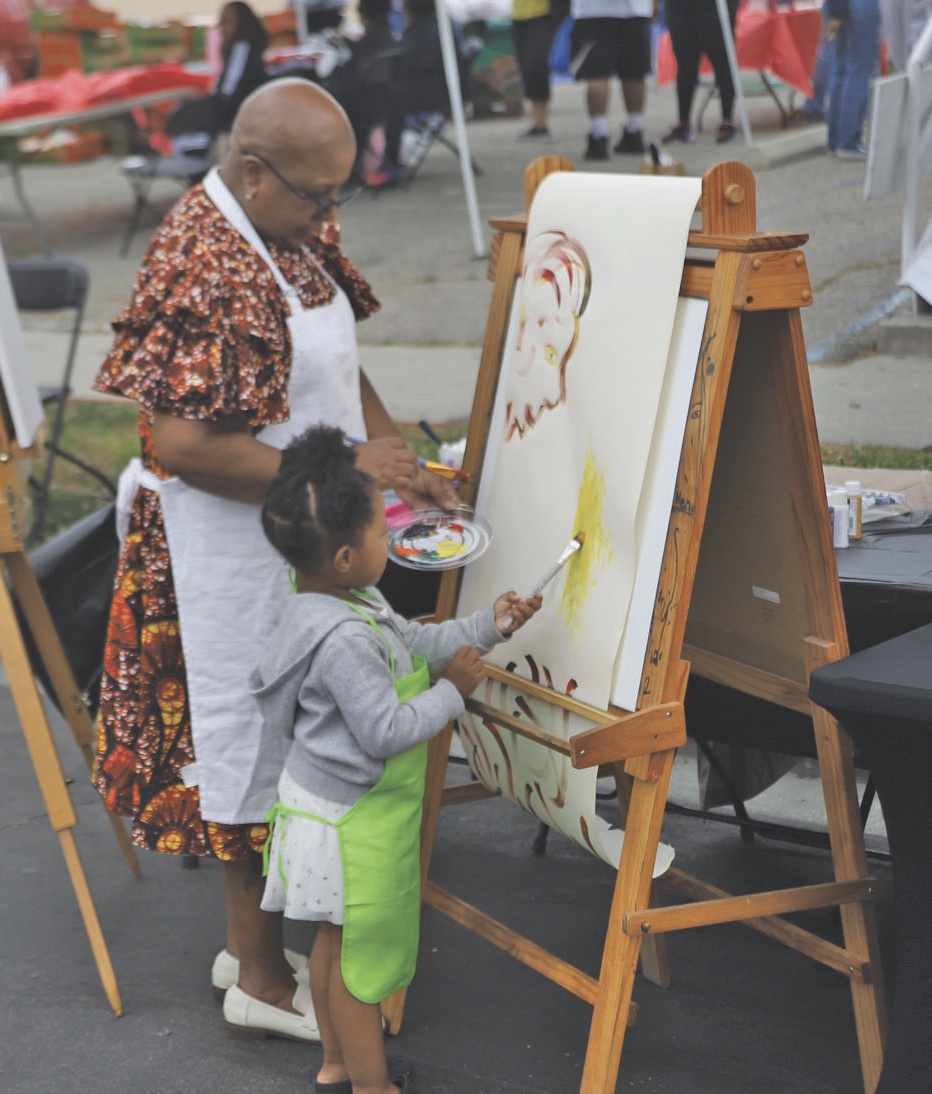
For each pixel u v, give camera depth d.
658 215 2.00
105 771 2.55
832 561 2.10
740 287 1.87
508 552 2.35
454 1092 2.38
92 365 6.89
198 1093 2.43
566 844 3.32
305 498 2.12
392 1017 2.54
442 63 7.13
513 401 2.36
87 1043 2.60
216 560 2.36
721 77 6.10
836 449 4.32
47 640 2.91
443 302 6.41
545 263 2.25
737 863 3.16
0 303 2.74
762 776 3.15
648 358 2.01
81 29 9.38
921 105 3.83
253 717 2.41
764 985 2.70
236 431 2.26
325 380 2.38
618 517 2.06
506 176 7.17
